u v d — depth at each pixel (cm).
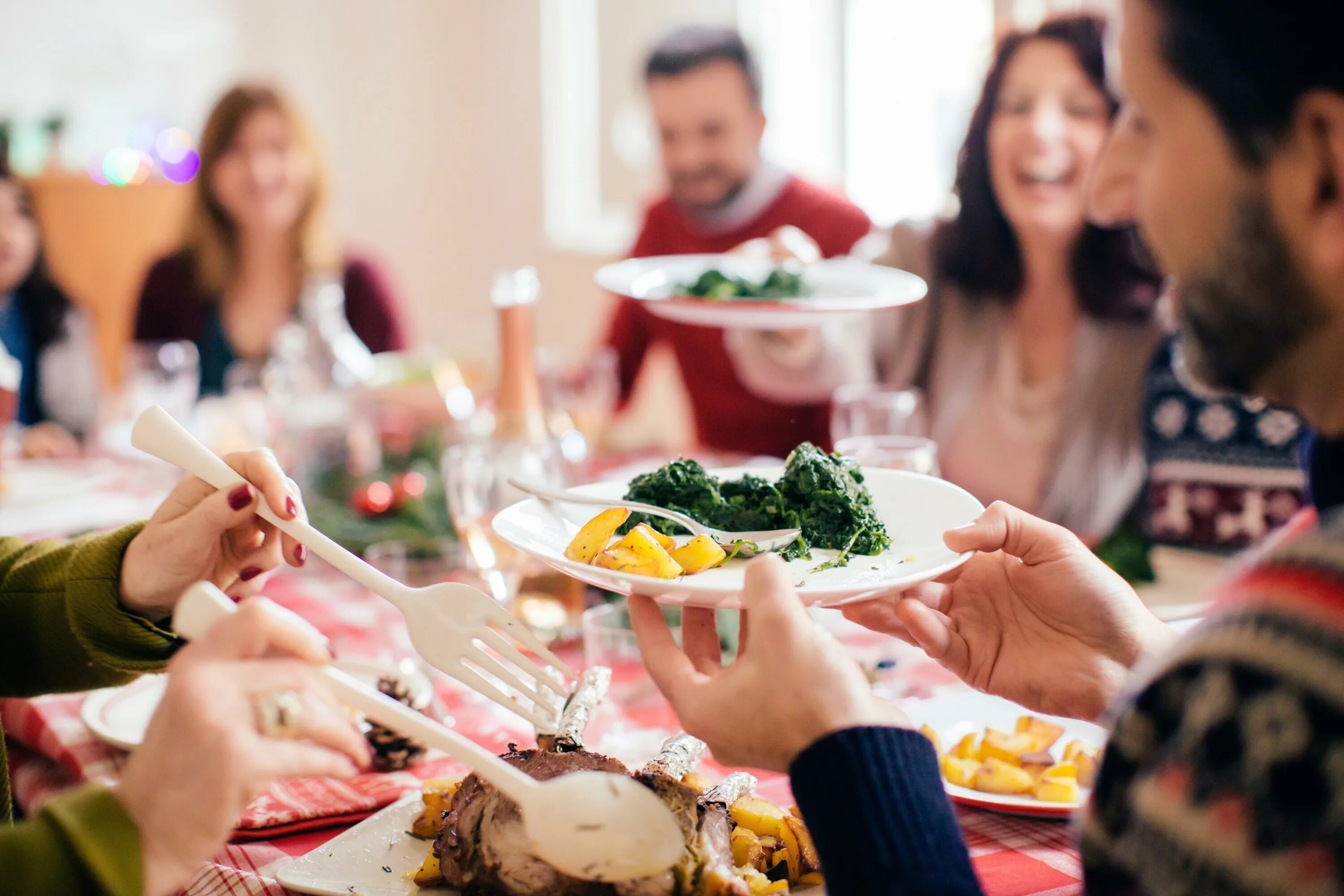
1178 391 185
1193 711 48
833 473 89
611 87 496
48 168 444
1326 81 49
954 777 96
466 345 311
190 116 500
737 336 239
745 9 428
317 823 91
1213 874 46
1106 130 203
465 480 137
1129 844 50
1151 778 49
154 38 488
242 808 59
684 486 92
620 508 86
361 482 187
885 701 66
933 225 226
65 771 109
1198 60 53
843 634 121
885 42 399
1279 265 53
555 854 65
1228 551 173
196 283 323
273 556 94
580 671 122
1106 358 202
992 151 208
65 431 277
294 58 520
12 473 215
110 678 102
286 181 319
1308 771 44
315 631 63
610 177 507
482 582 130
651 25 471
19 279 296
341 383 237
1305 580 47
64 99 474
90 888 57
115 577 94
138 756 59
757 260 209
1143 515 201
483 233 551
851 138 419
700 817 73
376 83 536
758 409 290
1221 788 46
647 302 163
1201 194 55
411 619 82
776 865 76
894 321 227
